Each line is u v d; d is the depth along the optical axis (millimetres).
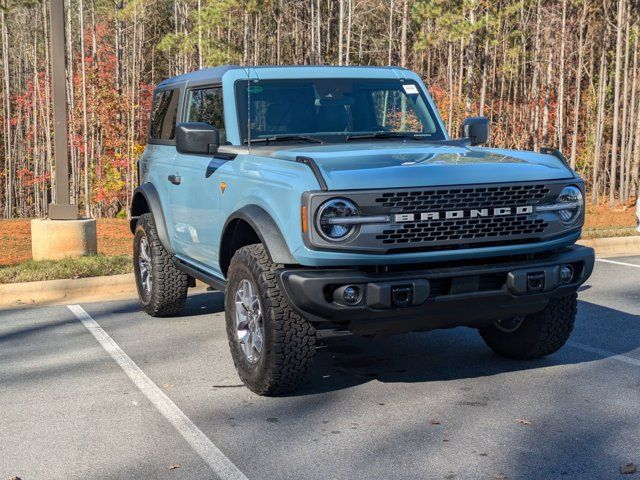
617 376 5906
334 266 4957
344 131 6480
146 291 8234
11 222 20750
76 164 51531
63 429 4926
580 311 8281
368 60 54344
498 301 5215
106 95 48844
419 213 4938
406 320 5066
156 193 7812
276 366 5234
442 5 28984
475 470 4211
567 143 45406
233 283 5660
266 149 5895
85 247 10938
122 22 56312
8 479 4176
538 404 5285
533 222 5262
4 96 69375
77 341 7211
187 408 5309
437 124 6820
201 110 6973
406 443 4613
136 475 4211
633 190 35062
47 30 55375
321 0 56094
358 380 5906
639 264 11547
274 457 4434
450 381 5840
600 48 45281
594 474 4145
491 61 48969
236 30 44531
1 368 6340
